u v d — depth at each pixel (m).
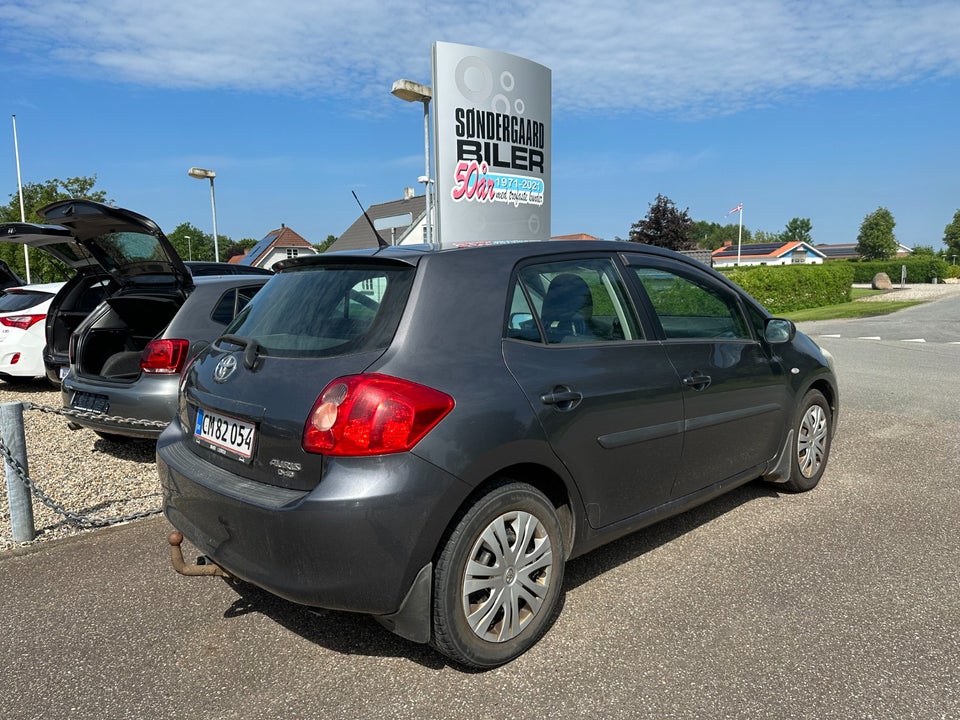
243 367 2.94
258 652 2.94
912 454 5.79
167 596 3.46
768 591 3.39
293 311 3.05
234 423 2.84
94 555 3.98
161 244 5.55
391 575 2.47
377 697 2.62
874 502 4.63
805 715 2.46
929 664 2.76
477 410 2.64
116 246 5.80
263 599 3.43
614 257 3.58
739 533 4.13
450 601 2.60
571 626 3.09
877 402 8.02
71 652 2.96
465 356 2.75
